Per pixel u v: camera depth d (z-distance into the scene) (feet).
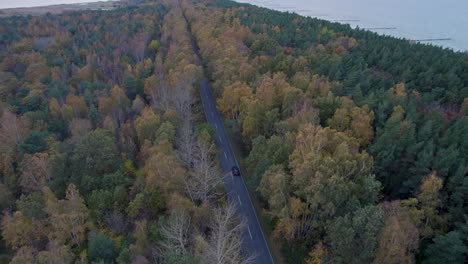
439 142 211.00
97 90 326.24
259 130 250.78
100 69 399.44
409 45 452.76
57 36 503.61
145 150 219.61
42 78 348.59
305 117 221.05
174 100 278.67
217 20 567.18
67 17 650.43
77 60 426.10
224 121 313.32
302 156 177.17
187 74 300.40
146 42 490.90
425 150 186.91
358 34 511.81
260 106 246.47
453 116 255.50
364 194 159.94
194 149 224.33
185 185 184.96
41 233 168.14
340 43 444.55
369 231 132.16
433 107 266.98
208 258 133.08
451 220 161.58
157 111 272.10
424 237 155.74
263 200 208.13
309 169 158.81
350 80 301.02
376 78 320.91
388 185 204.33
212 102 351.46
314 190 150.82
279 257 172.14
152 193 181.37
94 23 615.98
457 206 163.84
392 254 127.85
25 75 366.22
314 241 170.30
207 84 391.04
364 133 220.23
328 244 160.56
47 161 207.31
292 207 156.56
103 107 291.99
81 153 209.15
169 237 144.05
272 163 191.31
